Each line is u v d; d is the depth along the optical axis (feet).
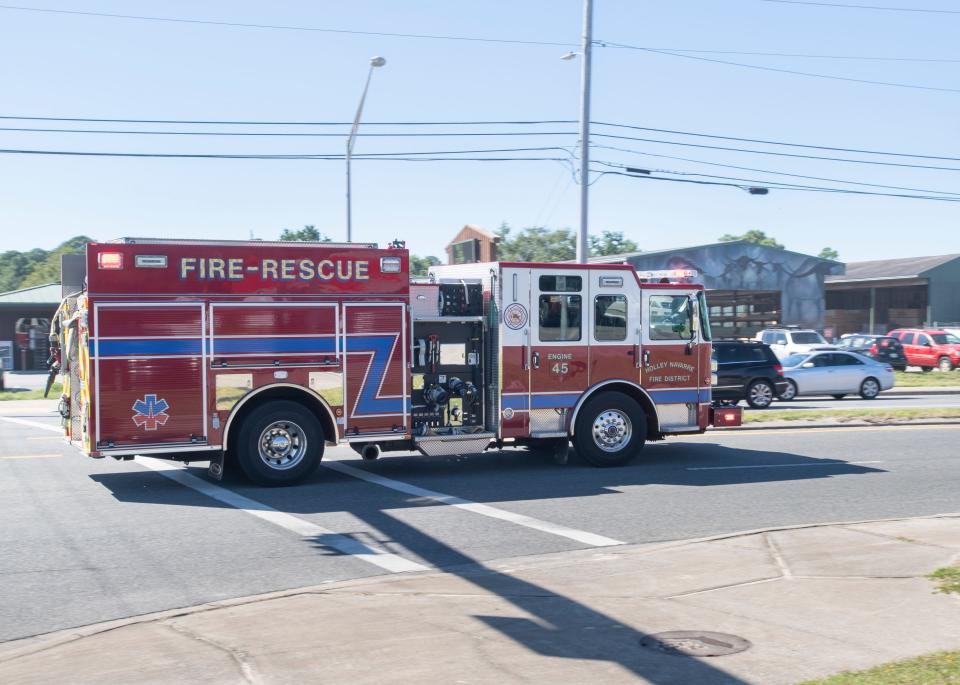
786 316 171.42
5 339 149.79
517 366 44.50
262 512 35.17
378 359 41.73
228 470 44.55
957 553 28.22
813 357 92.89
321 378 40.73
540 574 26.30
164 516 34.40
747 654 19.38
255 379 39.58
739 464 48.01
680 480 43.01
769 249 169.99
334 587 24.90
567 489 40.50
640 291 46.98
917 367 143.13
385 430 41.98
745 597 23.72
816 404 88.63
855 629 21.01
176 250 38.19
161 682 17.87
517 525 33.24
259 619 21.91
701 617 22.03
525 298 44.62
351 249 41.22
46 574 26.68
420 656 19.21
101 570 27.09
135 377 37.73
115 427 37.50
